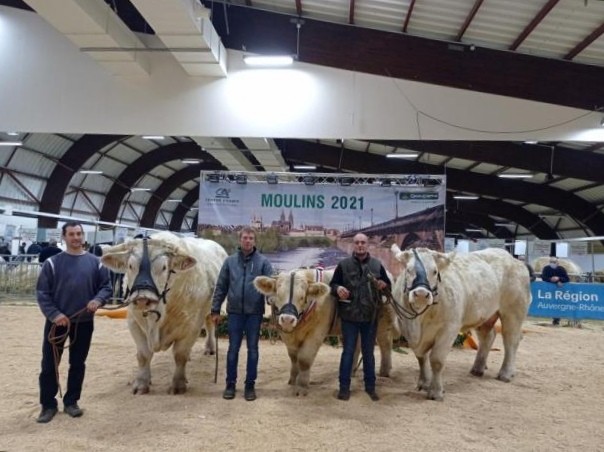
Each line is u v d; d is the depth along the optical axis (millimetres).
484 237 42062
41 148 22531
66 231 4535
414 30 11891
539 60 11578
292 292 5148
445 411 5191
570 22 10078
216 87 12781
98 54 11508
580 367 7816
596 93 11477
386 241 10523
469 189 23609
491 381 6633
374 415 4961
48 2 9414
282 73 12641
